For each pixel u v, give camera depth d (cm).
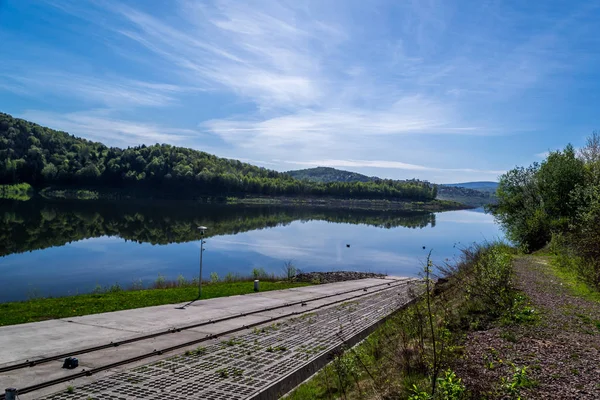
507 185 3350
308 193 15988
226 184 13362
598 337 775
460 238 6206
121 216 6894
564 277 1497
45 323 1070
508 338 775
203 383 702
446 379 560
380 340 1002
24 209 6981
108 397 627
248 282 2494
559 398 522
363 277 3134
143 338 955
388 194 17350
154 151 13650
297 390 743
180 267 3356
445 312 918
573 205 2703
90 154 13175
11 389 581
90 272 2994
